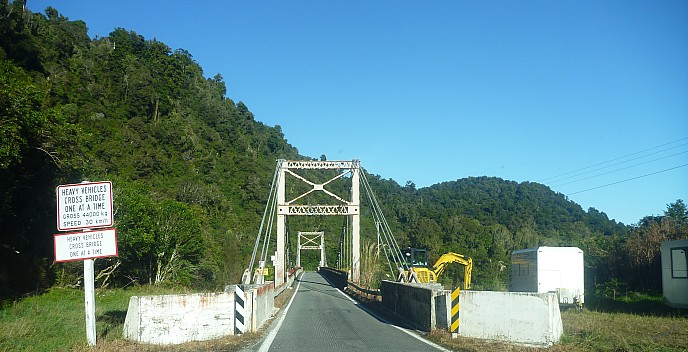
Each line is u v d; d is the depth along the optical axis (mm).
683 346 11578
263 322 16109
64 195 9523
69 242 9438
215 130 75125
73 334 11547
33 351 9562
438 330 13352
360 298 28203
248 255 50625
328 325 15836
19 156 18516
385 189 99438
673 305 20719
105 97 56281
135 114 58188
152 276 33281
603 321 16516
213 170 63469
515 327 12086
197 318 12211
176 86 73500
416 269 34281
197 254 35875
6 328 11703
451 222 60906
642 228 35250
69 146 22453
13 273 21594
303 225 83500
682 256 20312
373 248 40375
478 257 47375
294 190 72375
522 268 26234
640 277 32219
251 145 85375
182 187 51219
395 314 18547
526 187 91812
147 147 53219
